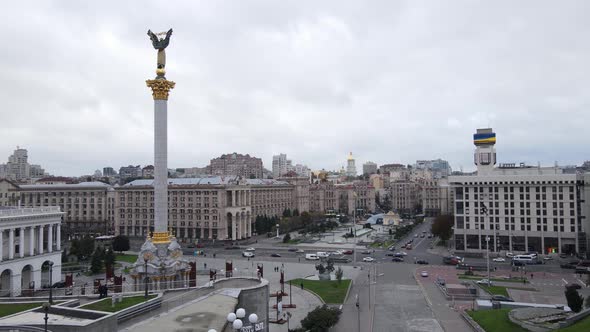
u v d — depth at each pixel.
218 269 132.50
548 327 67.06
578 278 120.25
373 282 117.25
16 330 43.94
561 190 163.25
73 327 43.19
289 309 88.69
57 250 117.06
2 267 98.25
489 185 172.88
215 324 48.38
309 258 156.75
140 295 63.62
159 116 94.12
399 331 75.38
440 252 172.62
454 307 90.94
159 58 94.75
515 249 169.12
